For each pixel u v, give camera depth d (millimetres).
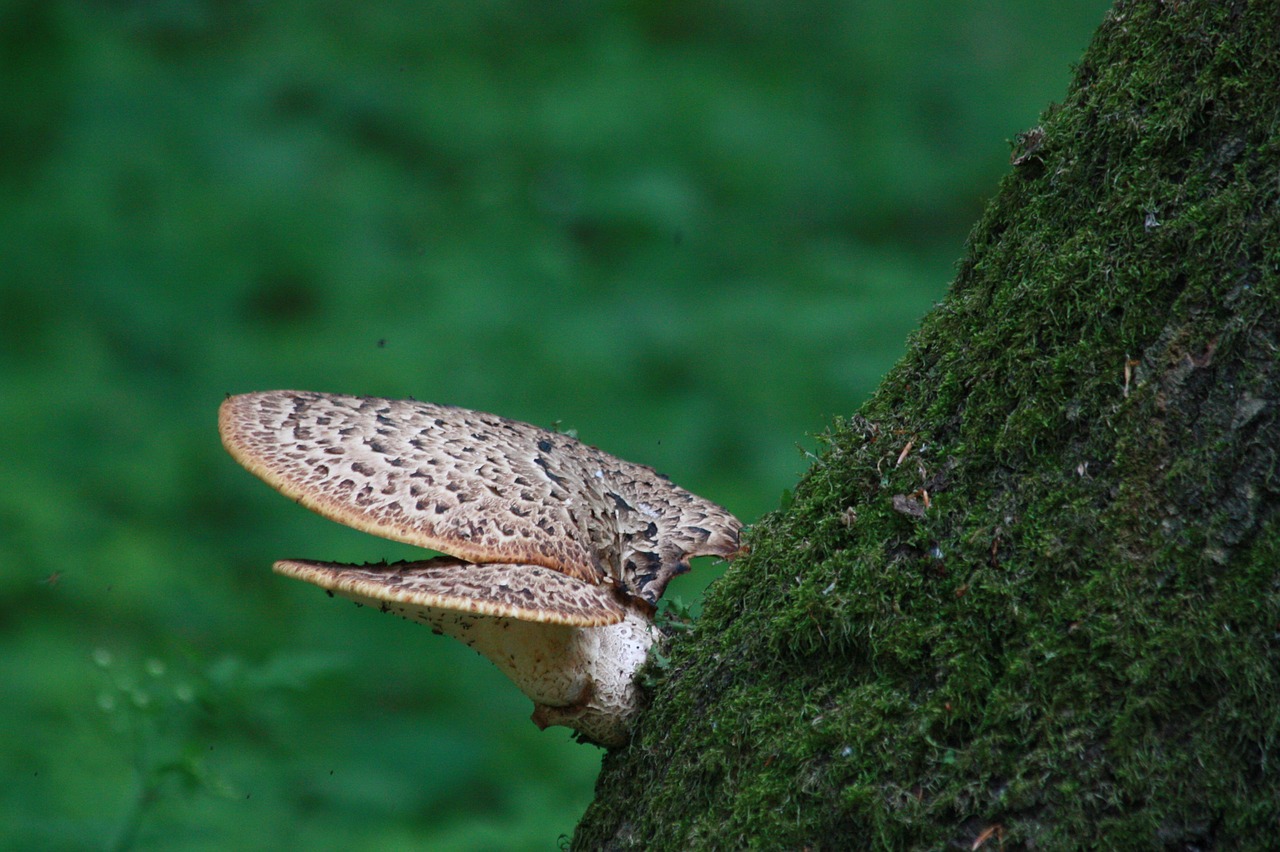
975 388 4113
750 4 21578
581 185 18484
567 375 15789
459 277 17094
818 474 4516
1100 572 3715
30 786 9008
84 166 17938
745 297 16797
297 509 14922
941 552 3986
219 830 9219
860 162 19500
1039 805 3635
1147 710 3578
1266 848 3465
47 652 11508
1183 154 3832
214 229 17797
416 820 10617
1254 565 3555
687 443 15000
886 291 16422
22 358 16016
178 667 11586
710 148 19016
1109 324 3854
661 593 5316
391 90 20047
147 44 20188
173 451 15266
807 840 3914
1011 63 20875
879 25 21203
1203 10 3857
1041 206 4156
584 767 11219
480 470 5094
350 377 15961
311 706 11617
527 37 21297
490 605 4477
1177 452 3680
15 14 19078
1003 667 3791
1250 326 3615
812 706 4082
